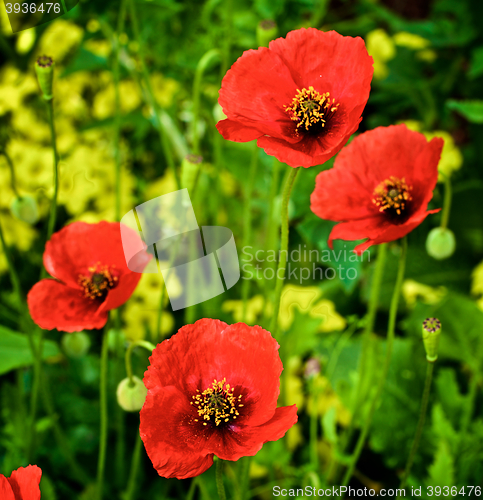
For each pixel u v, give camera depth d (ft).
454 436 2.90
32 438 2.74
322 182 2.45
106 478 2.96
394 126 2.43
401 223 2.43
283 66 2.28
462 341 3.05
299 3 3.39
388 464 2.97
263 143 2.23
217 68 3.38
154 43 3.55
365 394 2.82
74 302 2.45
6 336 2.79
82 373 3.10
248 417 2.20
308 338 2.99
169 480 2.89
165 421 2.19
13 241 3.39
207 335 2.22
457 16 3.95
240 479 2.57
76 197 3.27
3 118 3.52
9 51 3.52
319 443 3.06
